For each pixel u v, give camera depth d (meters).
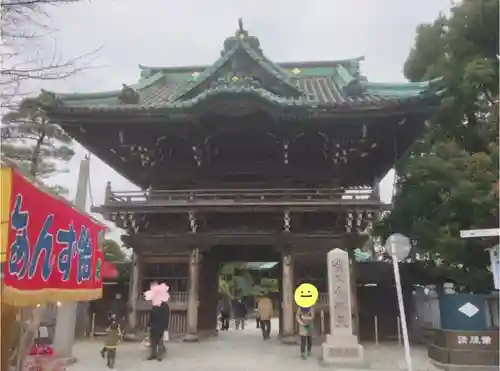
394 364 14.83
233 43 21.94
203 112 18.67
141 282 19.88
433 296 19.44
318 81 26.83
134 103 21.39
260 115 18.78
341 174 21.00
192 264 19.58
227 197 20.75
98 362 14.94
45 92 18.05
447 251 18.66
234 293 47.12
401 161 23.78
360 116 18.33
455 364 14.53
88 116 18.84
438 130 23.83
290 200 19.12
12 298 4.34
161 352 15.45
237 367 14.14
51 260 5.37
